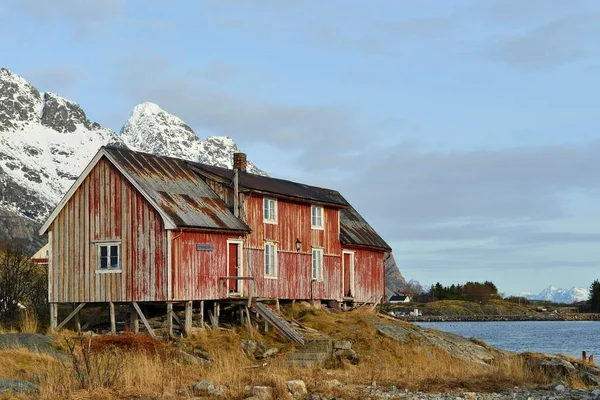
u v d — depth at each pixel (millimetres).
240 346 49000
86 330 54688
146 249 50938
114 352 41719
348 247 70562
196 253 51875
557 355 54062
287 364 44906
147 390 31391
